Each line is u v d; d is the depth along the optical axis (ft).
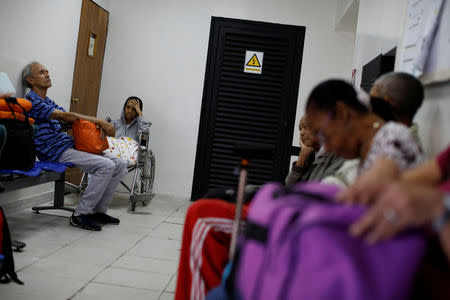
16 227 12.42
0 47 12.73
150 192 18.78
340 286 2.43
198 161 21.01
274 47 20.84
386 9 10.75
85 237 12.38
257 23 20.80
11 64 13.28
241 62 20.92
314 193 3.19
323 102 4.31
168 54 21.01
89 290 8.59
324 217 2.64
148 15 20.98
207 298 3.98
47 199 16.21
